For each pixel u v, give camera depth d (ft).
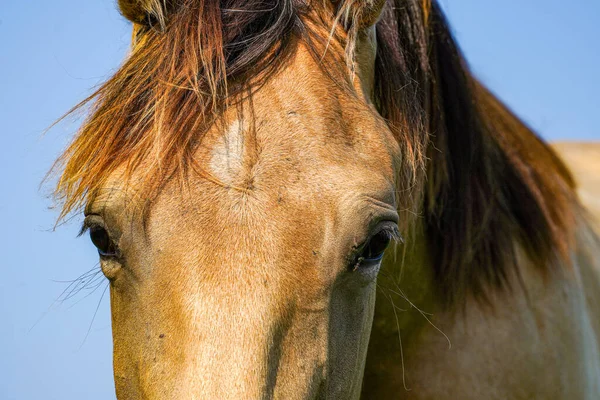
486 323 12.50
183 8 8.83
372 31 10.24
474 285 12.48
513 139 14.29
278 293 7.51
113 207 8.04
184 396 7.13
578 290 13.75
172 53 8.45
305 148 8.16
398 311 12.14
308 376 7.73
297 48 8.95
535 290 12.95
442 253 12.35
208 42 8.36
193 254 7.60
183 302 7.48
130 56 9.03
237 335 7.25
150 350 7.70
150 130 8.25
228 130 8.12
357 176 8.23
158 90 8.23
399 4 11.76
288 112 8.35
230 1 8.89
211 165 7.92
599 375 14.05
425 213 12.23
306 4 9.71
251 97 8.36
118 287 8.30
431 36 12.42
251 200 7.75
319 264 7.84
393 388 12.55
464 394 12.35
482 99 14.21
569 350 13.03
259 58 8.64
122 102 8.46
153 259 7.79
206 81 8.34
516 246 13.09
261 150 8.04
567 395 12.89
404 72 10.95
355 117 8.82
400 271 11.82
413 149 10.44
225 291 7.40
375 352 12.44
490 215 12.62
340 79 9.03
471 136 12.55
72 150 8.64
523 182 13.48
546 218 13.57
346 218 7.99
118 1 9.23
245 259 7.52
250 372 7.14
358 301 8.56
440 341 12.41
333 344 8.23
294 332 7.68
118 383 8.57
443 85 12.51
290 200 7.84
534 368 12.57
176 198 7.85
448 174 12.31
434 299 12.44
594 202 19.74
